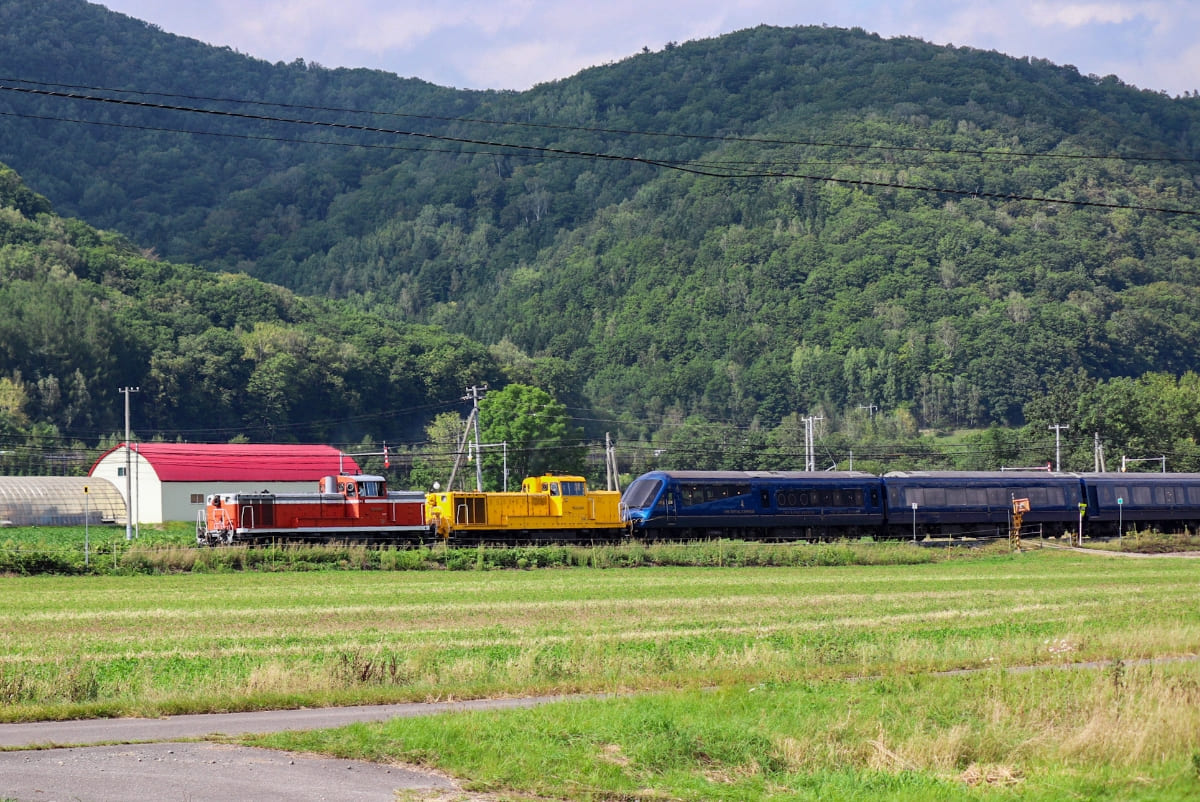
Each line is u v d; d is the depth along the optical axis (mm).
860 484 97375
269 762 23406
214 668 35688
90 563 73062
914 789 22359
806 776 23438
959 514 100125
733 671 34281
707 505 92688
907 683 31062
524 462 175750
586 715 26828
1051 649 38188
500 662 36219
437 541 86562
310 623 48094
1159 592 61719
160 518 129500
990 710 27922
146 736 25984
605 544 88312
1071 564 84938
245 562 76375
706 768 24156
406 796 21281
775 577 72812
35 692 30609
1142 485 107500
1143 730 24969
